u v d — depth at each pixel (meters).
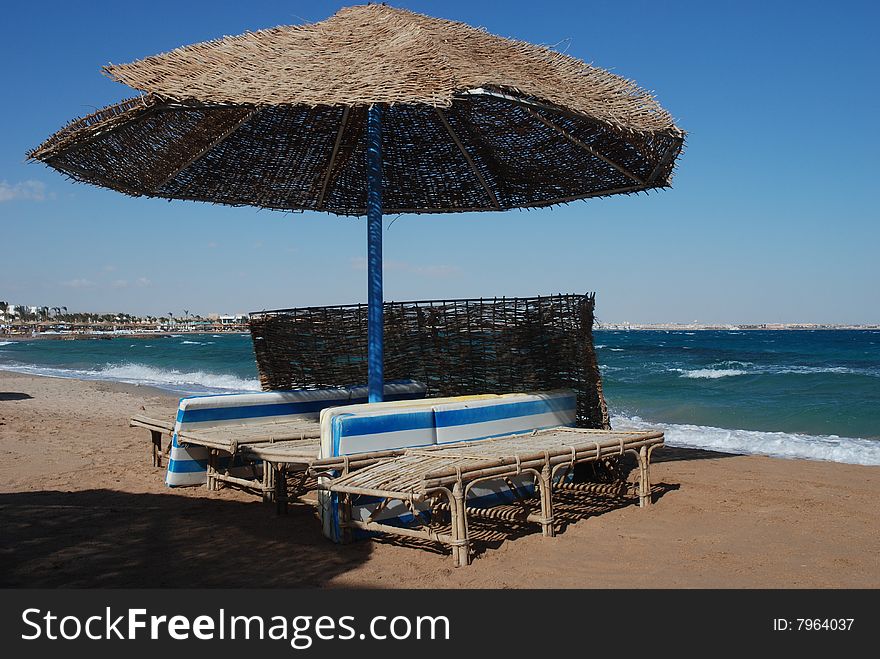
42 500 5.94
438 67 4.90
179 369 31.88
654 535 4.89
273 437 5.71
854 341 75.00
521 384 7.22
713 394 19.45
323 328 7.94
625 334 129.62
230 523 5.24
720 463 7.88
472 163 7.70
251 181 7.47
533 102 4.95
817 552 4.51
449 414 5.45
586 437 5.75
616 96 5.61
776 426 13.55
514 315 7.23
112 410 14.30
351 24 6.35
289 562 4.32
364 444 4.88
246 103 4.57
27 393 18.23
